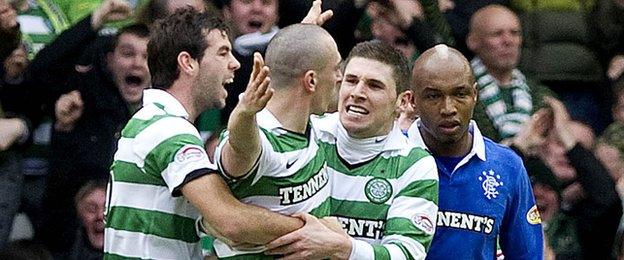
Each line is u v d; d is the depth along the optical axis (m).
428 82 16.92
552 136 25.91
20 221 24.39
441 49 17.06
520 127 25.28
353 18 24.55
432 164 16.30
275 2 24.97
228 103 23.91
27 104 24.81
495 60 26.31
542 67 29.81
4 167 23.88
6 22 24.48
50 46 24.75
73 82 24.48
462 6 28.41
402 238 15.91
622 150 27.48
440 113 16.94
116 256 15.67
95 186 23.61
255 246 15.29
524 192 17.73
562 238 25.27
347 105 15.90
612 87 29.31
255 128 14.60
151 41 15.79
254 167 15.01
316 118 16.36
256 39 24.41
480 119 22.00
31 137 24.61
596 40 30.23
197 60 15.65
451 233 17.38
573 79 29.91
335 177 16.12
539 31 30.08
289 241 15.19
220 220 14.99
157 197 15.51
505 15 26.45
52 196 24.16
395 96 15.97
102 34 24.92
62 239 24.00
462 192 17.39
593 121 29.78
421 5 24.95
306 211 15.45
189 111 15.74
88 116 24.39
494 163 17.56
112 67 24.41
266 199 15.27
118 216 15.64
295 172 15.30
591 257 25.73
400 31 25.03
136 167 15.53
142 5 24.64
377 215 16.09
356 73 15.88
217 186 15.07
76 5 26.66
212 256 16.69
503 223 17.80
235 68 15.88
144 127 15.51
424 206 16.09
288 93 15.30
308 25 15.52
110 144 24.16
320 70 15.32
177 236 15.59
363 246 15.52
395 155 16.17
